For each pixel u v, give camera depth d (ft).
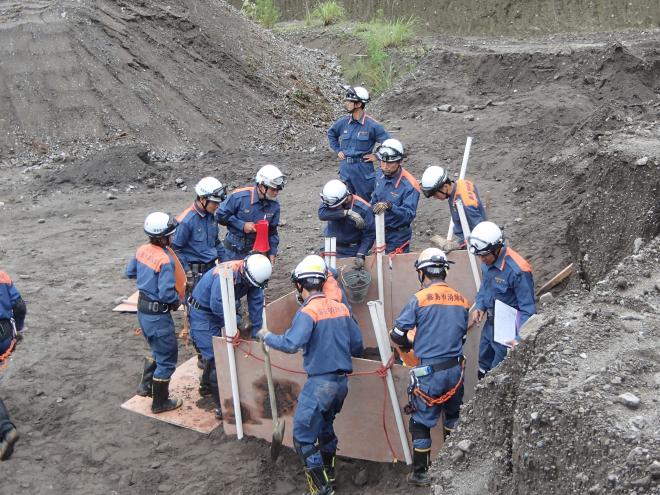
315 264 20.39
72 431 23.47
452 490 16.98
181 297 23.85
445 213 39.96
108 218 42.60
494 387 17.95
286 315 25.39
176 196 46.11
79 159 51.29
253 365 21.95
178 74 61.16
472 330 22.97
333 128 35.65
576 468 14.37
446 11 90.99
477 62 67.41
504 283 21.17
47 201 45.39
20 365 26.84
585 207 27.32
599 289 20.03
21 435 23.24
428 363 19.98
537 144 46.93
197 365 26.86
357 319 27.07
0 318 22.54
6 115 54.29
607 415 14.47
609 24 82.23
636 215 24.73
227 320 21.67
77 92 55.83
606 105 43.96
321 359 19.84
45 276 34.50
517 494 15.60
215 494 20.83
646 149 26.11
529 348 17.67
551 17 84.99
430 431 20.74
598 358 16.53
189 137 56.13
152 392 24.00
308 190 46.19
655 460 13.21
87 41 58.95
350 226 27.53
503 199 40.09
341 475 21.54
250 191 27.84
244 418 22.66
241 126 60.03
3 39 58.39
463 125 55.52
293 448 22.24
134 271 23.62
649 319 18.10
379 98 68.90
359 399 21.18
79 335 29.01
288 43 83.66
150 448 22.68
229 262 22.74
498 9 87.66
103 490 21.08
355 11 98.89
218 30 69.41
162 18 65.51
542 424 15.12
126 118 55.31
